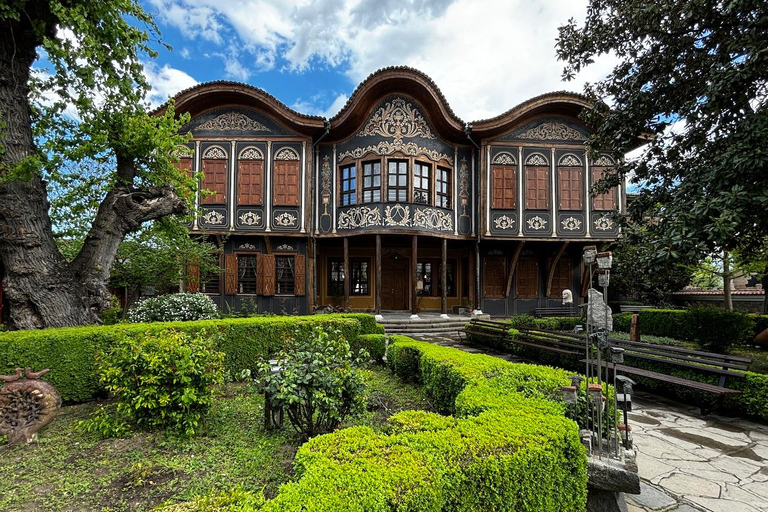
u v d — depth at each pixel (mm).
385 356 6969
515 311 15258
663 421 4668
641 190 7992
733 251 8172
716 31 6320
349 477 1733
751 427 4457
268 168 13875
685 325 9625
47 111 6453
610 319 2697
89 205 6996
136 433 3652
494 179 14266
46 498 2588
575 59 8188
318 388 3305
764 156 5039
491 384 3396
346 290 14000
